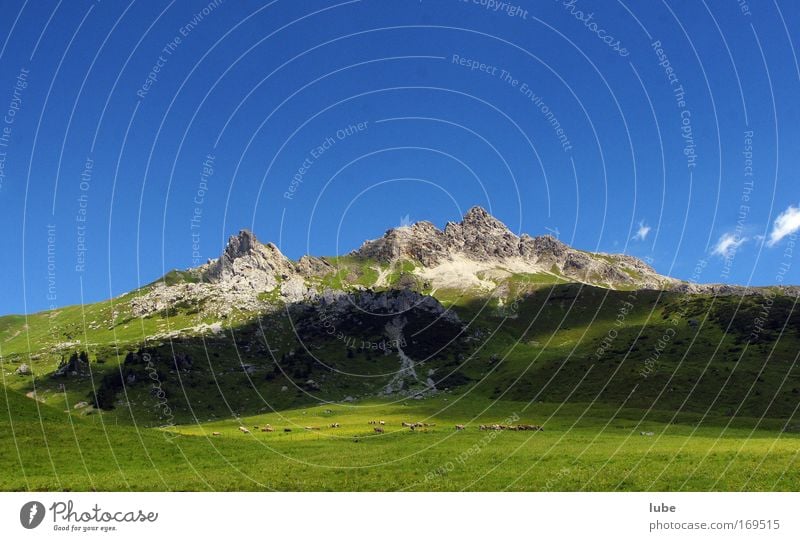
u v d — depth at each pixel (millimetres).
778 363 149875
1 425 57969
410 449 59625
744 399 124688
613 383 152125
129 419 185500
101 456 53281
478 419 112812
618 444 60594
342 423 122562
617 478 41344
